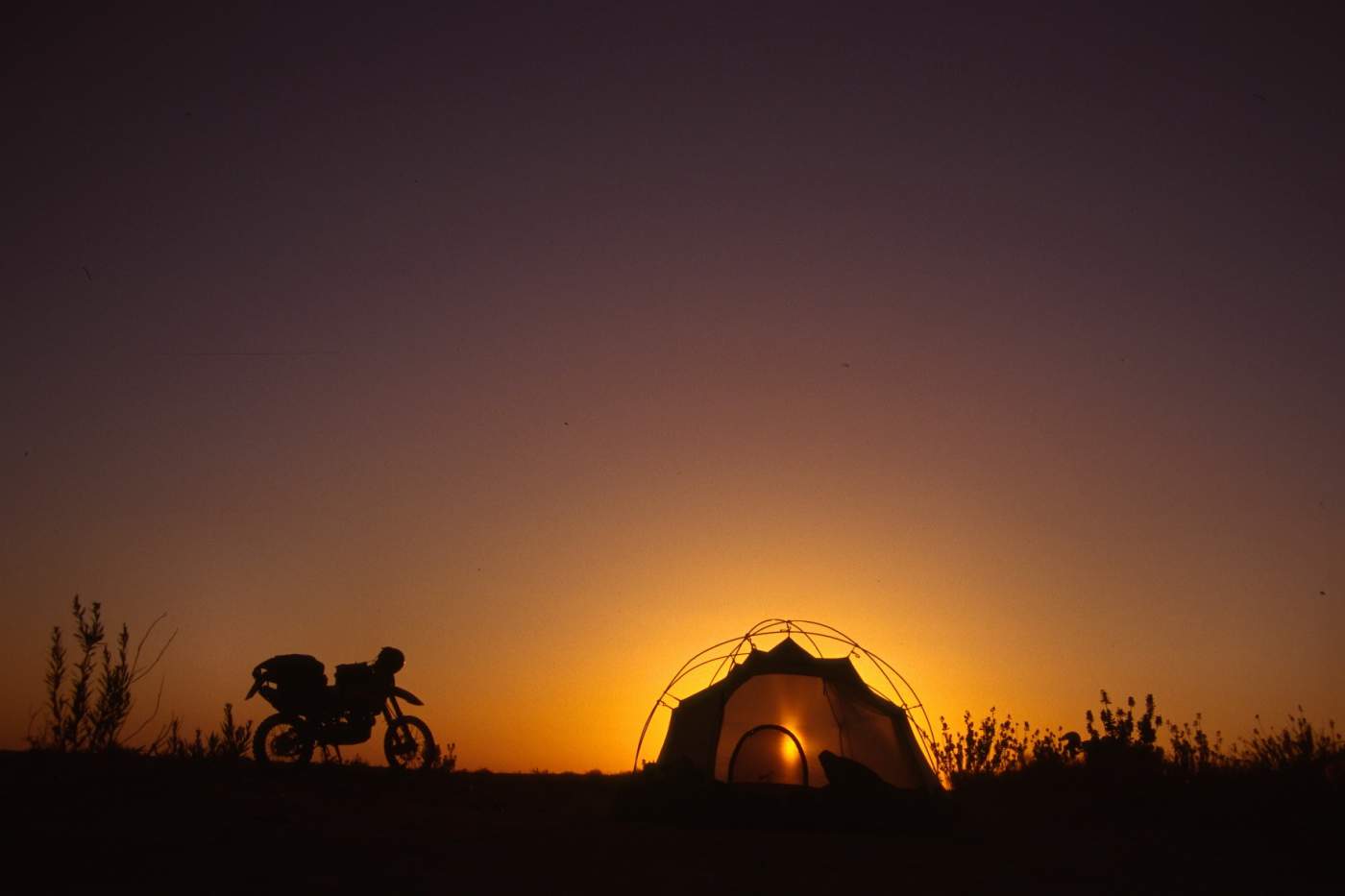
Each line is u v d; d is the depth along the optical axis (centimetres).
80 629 1143
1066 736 1845
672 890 859
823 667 1634
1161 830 1327
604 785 1767
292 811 1088
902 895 884
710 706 1619
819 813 1379
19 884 741
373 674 1534
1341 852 1105
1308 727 1493
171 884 768
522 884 849
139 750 1246
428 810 1239
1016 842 1226
